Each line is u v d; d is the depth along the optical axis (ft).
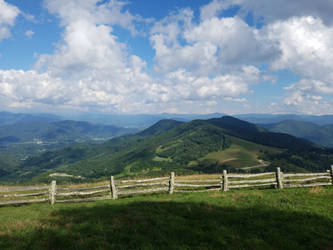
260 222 29.53
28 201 45.27
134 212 33.47
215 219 30.89
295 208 34.81
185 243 23.86
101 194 51.90
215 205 37.14
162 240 24.17
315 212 32.89
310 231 26.84
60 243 24.09
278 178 50.06
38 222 30.94
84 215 33.17
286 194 43.60
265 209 34.58
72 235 25.76
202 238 24.90
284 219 30.58
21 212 37.68
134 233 26.13
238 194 44.83
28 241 24.64
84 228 27.76
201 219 31.07
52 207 40.98
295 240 24.88
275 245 23.86
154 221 29.68
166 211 34.14
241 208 35.50
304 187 50.06
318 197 40.73
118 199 45.24
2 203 44.78
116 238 24.81
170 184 48.73
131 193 48.70
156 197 45.19
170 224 28.58
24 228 28.58
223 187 50.08
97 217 31.81
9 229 28.48
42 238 25.38
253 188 51.96
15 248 23.11
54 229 27.61
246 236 25.62
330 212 32.91
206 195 45.14
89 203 42.70
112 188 45.80
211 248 22.67
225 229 27.20
